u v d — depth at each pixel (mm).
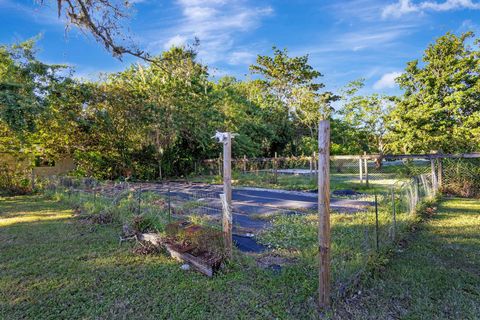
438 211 6723
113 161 15875
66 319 2715
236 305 2896
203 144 18297
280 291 3133
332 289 2961
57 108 12930
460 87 15680
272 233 5289
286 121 25203
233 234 5336
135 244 4738
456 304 2812
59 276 3611
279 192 10945
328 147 2670
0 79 10570
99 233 5465
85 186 8789
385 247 3998
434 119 16031
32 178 11625
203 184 14297
